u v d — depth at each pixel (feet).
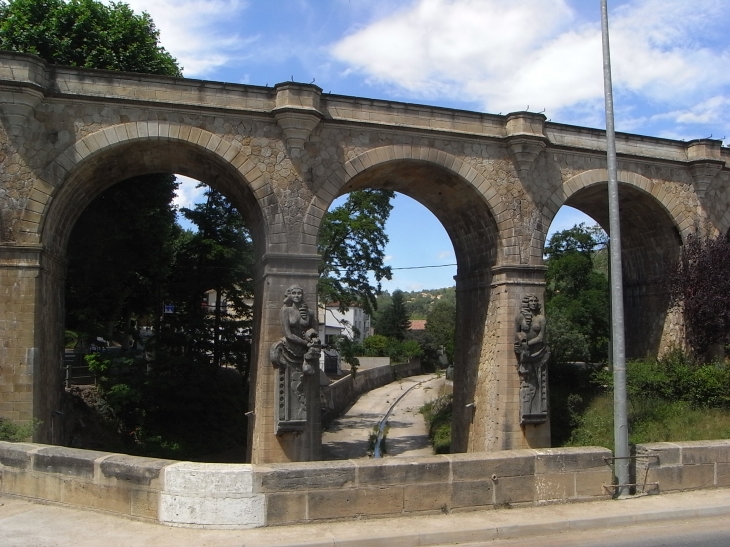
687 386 72.79
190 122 63.00
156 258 96.68
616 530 34.73
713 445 42.93
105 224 86.69
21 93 57.47
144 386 88.79
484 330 75.61
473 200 73.26
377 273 112.68
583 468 38.70
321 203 65.82
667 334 85.71
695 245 78.84
